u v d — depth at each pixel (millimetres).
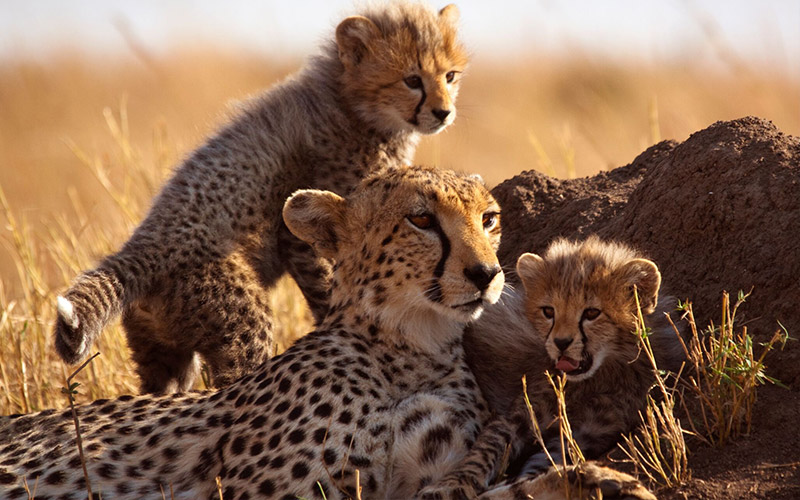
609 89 27016
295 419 7453
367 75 11875
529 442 7715
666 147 10383
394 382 7945
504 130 24312
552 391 7902
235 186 10852
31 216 18328
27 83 26828
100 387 10602
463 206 7969
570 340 7750
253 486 7297
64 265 13359
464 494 6938
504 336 8562
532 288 8195
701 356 7227
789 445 6840
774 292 7871
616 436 7758
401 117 11945
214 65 29484
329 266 10898
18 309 13188
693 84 27031
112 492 7590
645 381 7926
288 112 11656
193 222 10430
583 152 21516
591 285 7812
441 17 12688
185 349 10383
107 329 11297
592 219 9703
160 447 7797
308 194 8406
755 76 23781
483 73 30984
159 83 28344
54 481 7645
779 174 8258
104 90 28156
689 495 6527
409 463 7539
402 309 7984
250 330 10344
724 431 7043
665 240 8688
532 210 10211
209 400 8102
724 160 8469
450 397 7961
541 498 6652
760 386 7457
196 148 11430
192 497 7570
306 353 7883
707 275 8328
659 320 8125
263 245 10953
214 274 10305
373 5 12750
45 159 21328
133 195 15117
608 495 6406
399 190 8062
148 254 10070
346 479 7309
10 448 7918
